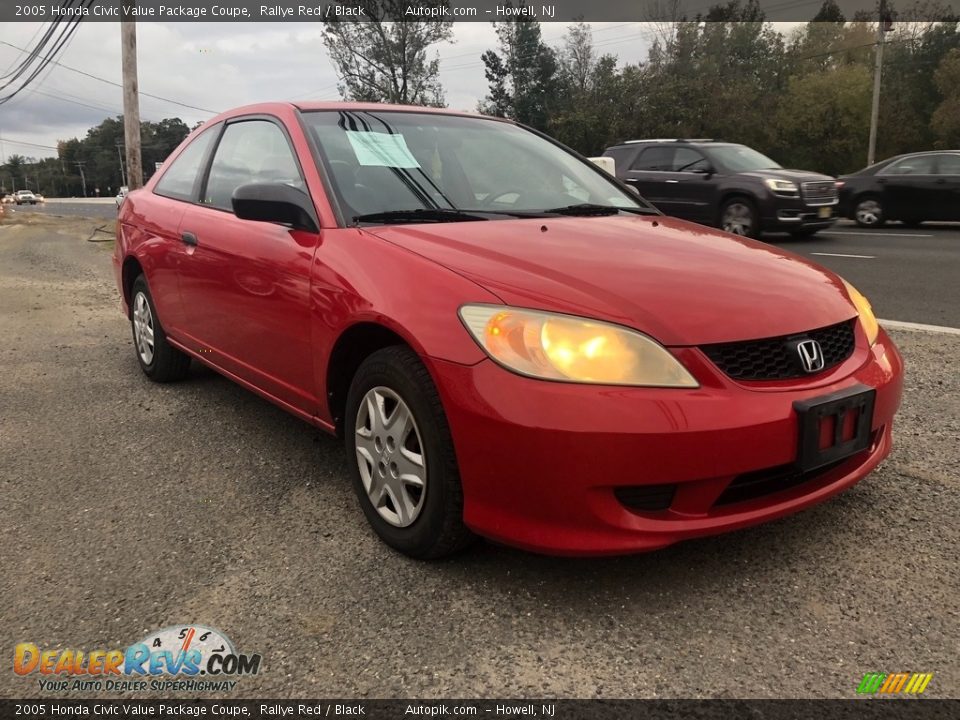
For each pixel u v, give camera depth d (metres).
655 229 2.93
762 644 1.96
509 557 2.40
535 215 3.05
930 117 40.62
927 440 3.29
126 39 15.59
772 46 49.81
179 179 4.18
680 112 36.06
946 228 13.66
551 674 1.87
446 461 2.17
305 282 2.71
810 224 11.49
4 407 4.07
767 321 2.16
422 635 2.03
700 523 2.04
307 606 2.17
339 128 3.18
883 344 2.56
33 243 15.66
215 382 4.51
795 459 2.08
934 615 2.06
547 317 2.05
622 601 2.16
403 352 2.30
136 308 4.55
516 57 54.91
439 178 3.11
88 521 2.72
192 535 2.61
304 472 3.13
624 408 1.93
